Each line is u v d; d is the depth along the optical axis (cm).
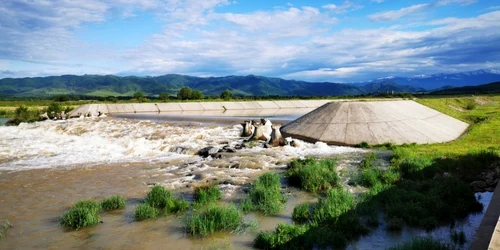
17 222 1352
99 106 9050
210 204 1412
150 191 1717
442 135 3180
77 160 2623
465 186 1490
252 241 1134
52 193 1748
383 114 3309
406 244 1003
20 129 4972
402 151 2359
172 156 2730
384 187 1588
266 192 1515
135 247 1108
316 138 3164
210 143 3177
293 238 1097
